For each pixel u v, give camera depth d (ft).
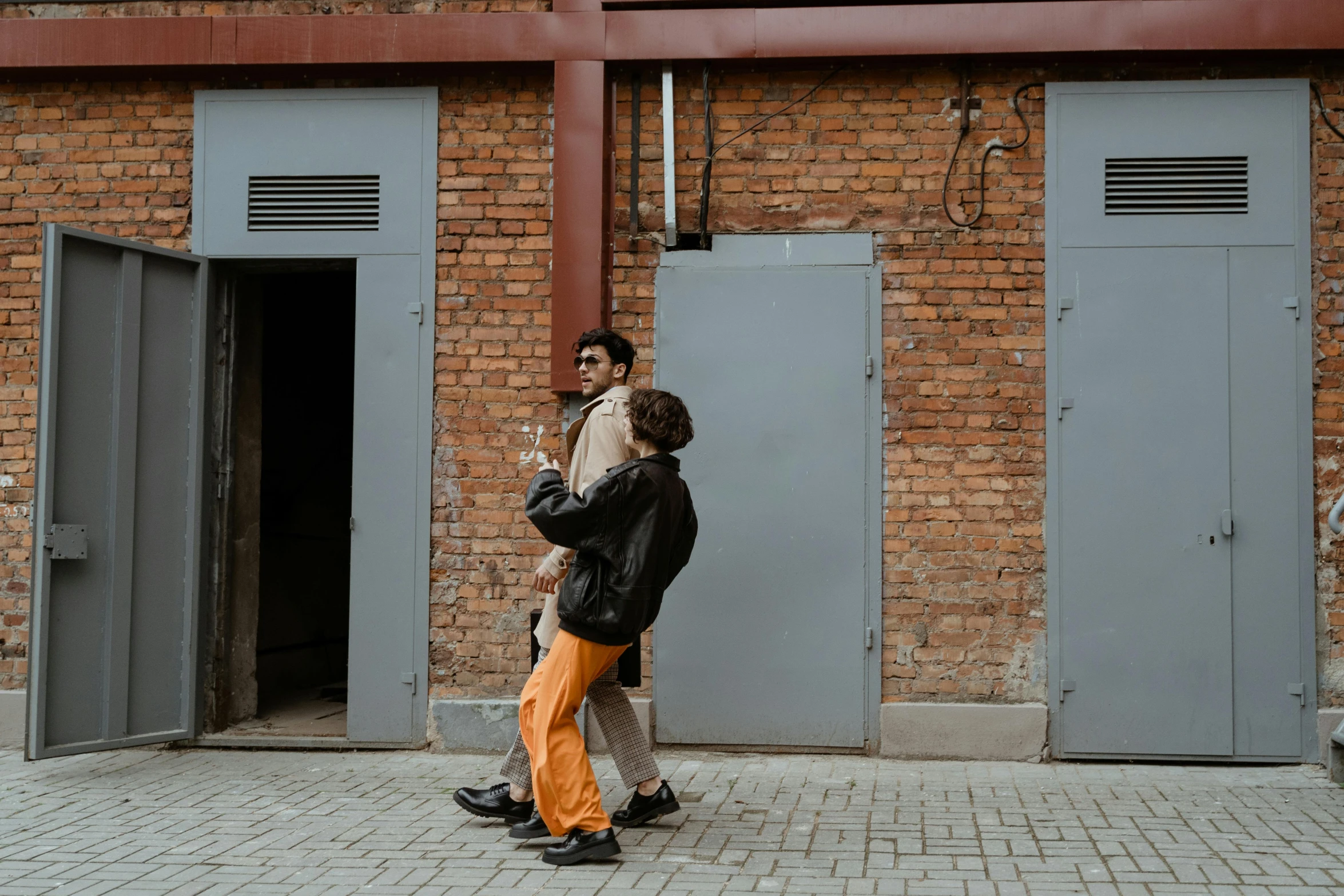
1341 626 18.02
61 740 17.21
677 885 11.75
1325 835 13.71
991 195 18.93
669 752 18.66
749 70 19.36
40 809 15.11
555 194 19.04
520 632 19.02
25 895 11.44
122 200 19.94
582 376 14.43
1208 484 18.25
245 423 20.92
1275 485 18.17
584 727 18.79
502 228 19.44
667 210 18.98
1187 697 18.10
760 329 19.04
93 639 17.71
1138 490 18.37
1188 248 18.52
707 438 18.94
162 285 18.99
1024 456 18.58
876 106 19.21
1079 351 18.58
